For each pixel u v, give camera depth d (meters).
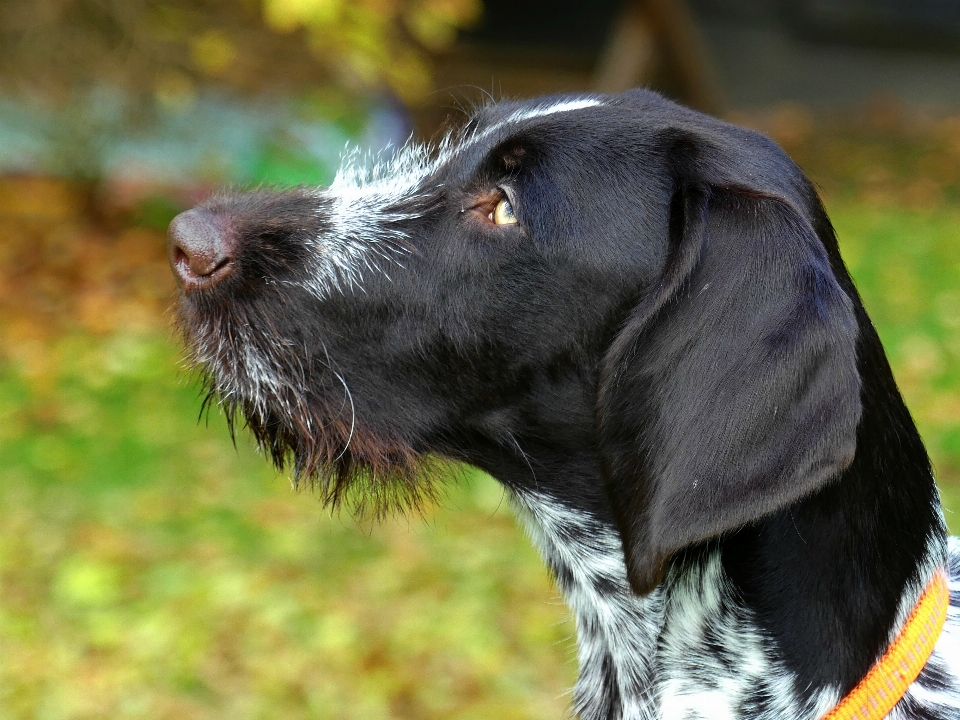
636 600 3.10
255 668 5.78
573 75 17.97
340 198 3.31
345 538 7.13
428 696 5.57
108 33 11.46
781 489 2.47
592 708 3.26
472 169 3.12
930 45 21.47
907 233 13.86
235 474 7.98
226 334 3.23
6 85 11.55
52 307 10.62
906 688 2.72
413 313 3.13
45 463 8.05
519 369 3.08
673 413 2.59
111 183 12.30
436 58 17.19
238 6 11.55
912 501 2.87
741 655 2.85
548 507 3.27
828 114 20.02
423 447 3.26
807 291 2.55
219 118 11.70
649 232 2.86
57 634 6.06
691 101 16.19
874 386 2.84
